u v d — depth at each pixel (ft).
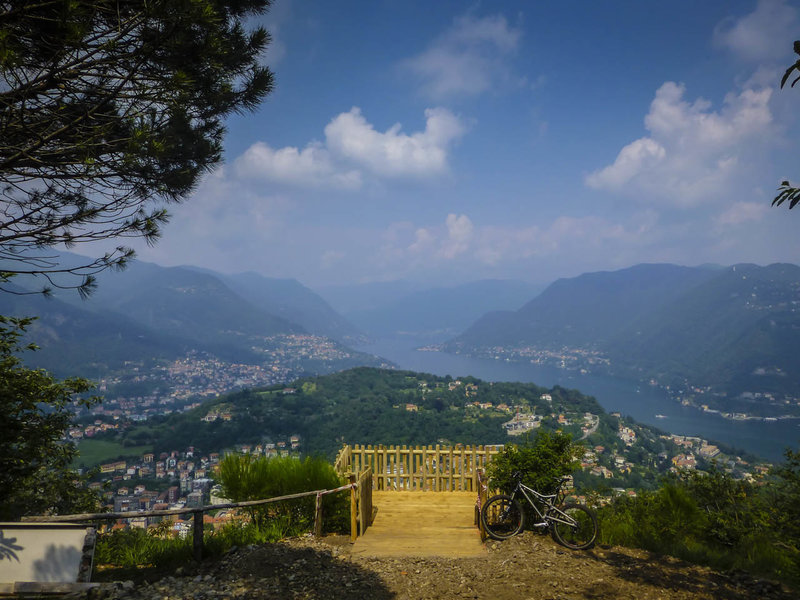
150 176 22.20
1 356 25.58
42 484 33.01
